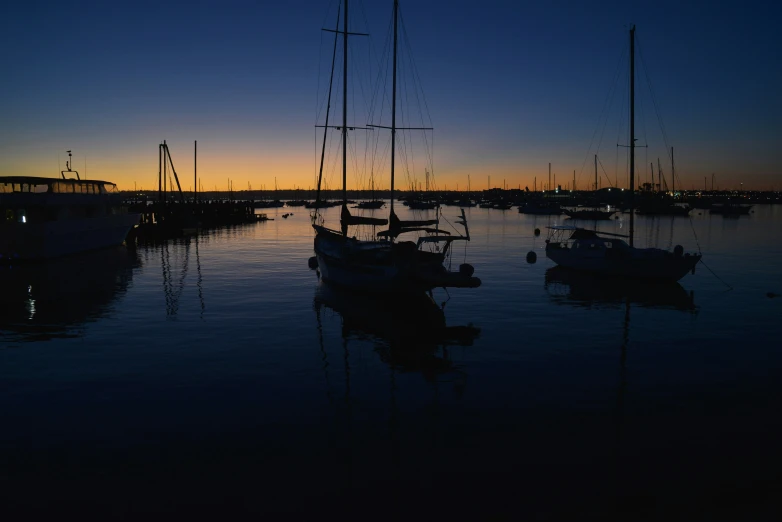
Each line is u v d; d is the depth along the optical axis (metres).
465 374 13.27
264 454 9.08
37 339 16.55
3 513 7.36
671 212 101.94
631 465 8.66
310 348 15.70
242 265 34.75
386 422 10.38
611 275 29.33
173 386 12.41
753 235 59.69
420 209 137.75
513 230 69.81
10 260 34.72
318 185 31.02
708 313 20.31
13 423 10.33
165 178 71.38
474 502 7.62
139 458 8.93
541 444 9.42
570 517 7.26
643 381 12.71
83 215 41.56
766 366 13.85
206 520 7.23
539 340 16.50
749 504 7.54
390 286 21.92
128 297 23.62
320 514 7.36
